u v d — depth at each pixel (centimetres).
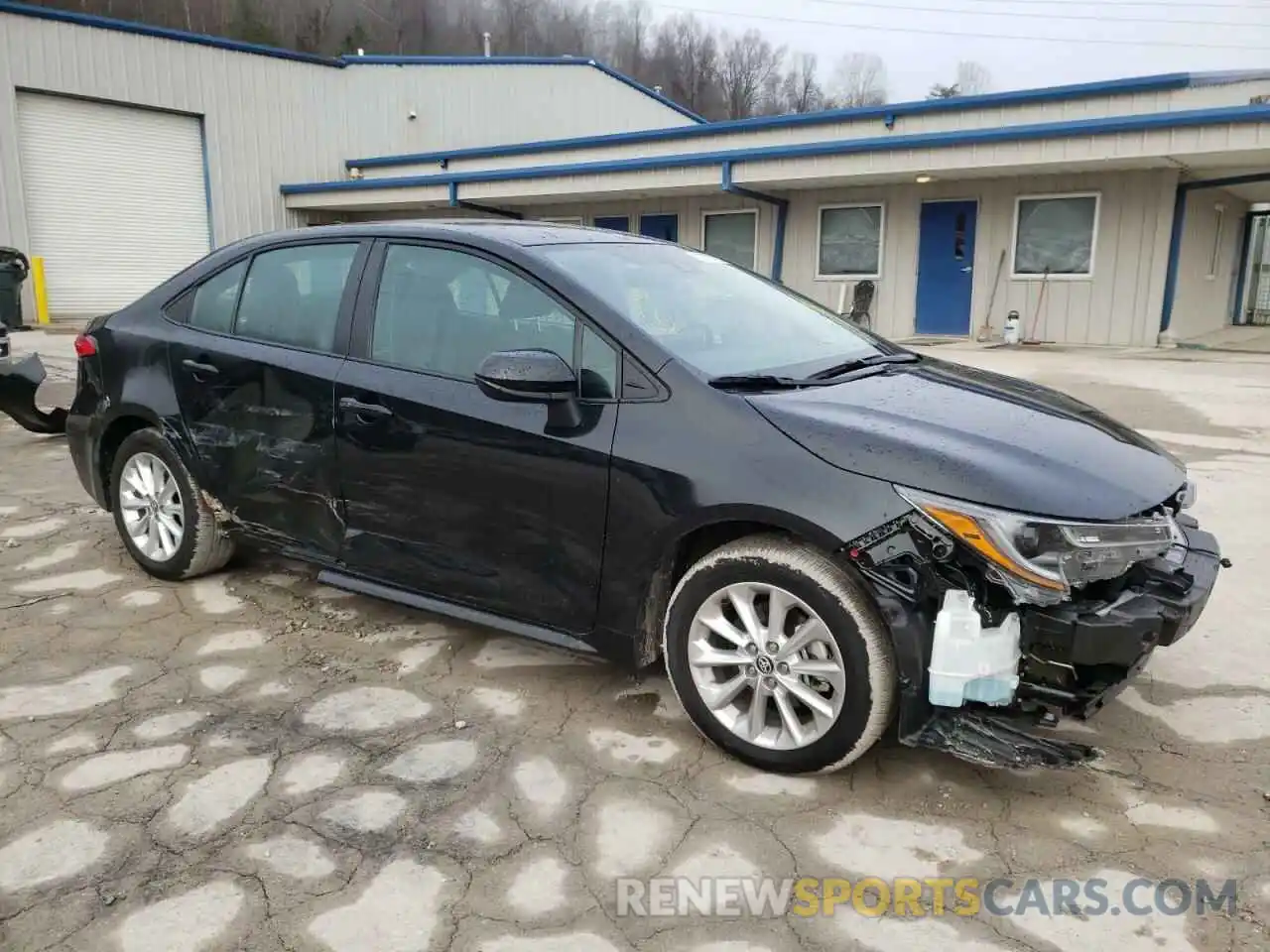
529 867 243
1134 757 295
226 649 370
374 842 252
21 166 1845
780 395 292
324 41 4694
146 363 423
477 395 323
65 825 257
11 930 219
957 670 248
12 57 1806
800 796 274
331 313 369
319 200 2228
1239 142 1214
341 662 359
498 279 332
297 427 369
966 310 1597
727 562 281
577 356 309
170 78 2044
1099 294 1475
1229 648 370
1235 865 244
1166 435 764
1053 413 310
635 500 290
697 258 395
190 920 222
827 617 265
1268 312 2017
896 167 1484
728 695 290
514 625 327
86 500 575
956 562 252
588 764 291
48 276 1912
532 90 2761
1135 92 1380
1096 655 246
